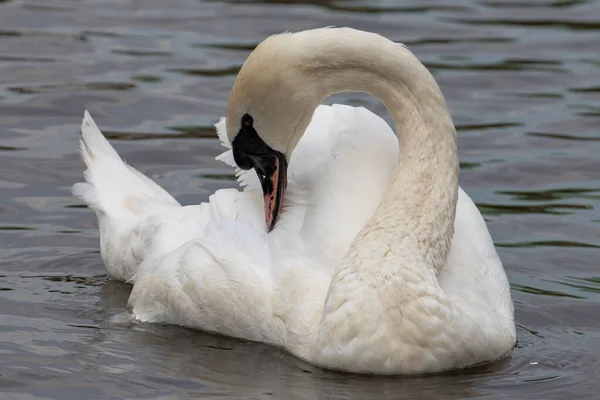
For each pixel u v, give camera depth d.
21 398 10.78
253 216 13.06
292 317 11.98
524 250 15.23
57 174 17.36
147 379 11.32
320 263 12.23
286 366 11.68
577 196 16.95
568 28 24.69
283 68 12.21
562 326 13.09
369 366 11.31
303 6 25.67
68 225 15.86
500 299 12.41
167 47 22.86
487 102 20.66
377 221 11.85
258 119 12.42
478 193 17.08
